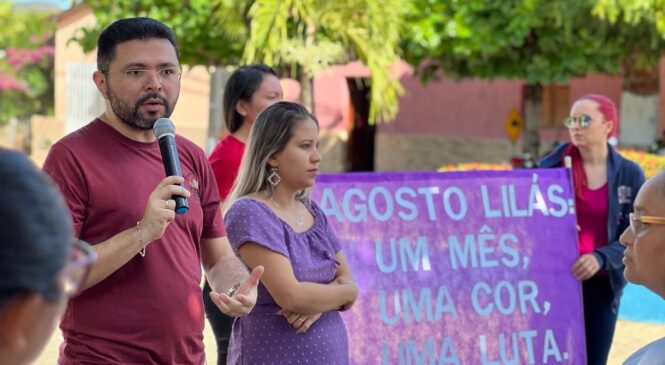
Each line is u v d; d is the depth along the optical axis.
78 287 1.38
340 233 5.05
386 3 10.39
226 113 5.07
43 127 26.22
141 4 11.66
